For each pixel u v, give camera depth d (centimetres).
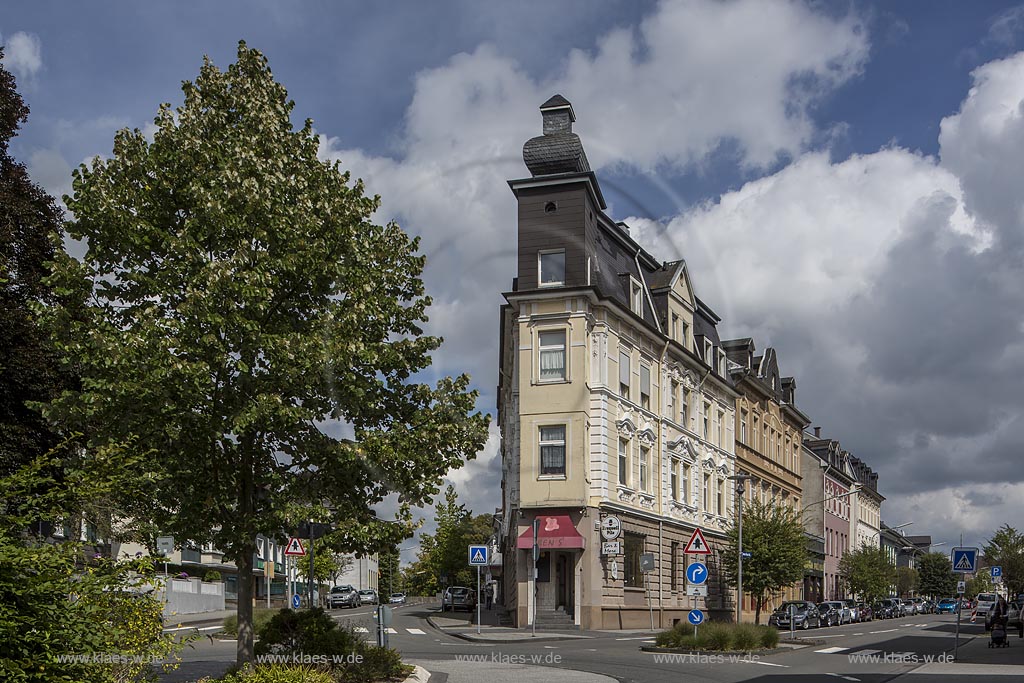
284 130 1338
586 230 3512
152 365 1155
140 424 1199
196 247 1207
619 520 3434
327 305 1298
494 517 6488
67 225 1259
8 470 1994
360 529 1302
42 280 1238
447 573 6888
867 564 7638
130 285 1257
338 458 1276
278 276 1245
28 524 802
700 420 4503
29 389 2025
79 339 1200
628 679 1698
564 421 3441
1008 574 7500
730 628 2527
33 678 732
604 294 3519
